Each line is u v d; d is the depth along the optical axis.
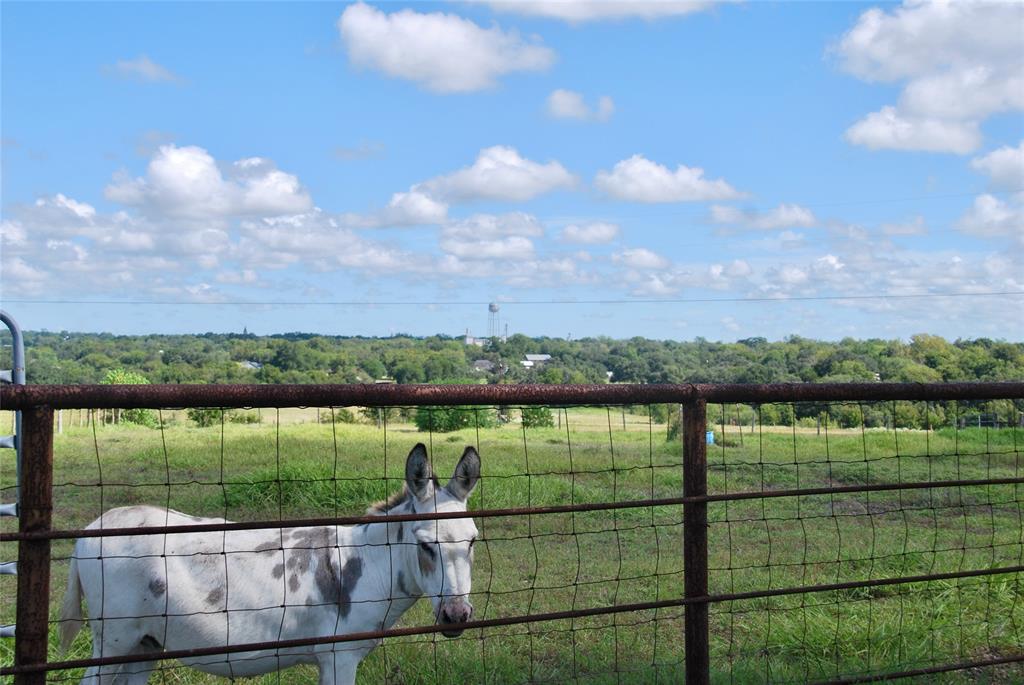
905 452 18.33
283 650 3.66
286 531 3.81
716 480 13.59
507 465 15.28
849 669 4.70
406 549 3.77
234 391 2.55
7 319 3.52
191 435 22.33
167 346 88.69
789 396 3.26
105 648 3.54
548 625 5.59
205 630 3.57
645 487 12.69
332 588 3.71
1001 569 3.75
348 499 10.48
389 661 4.80
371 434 25.03
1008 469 15.29
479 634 5.32
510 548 8.34
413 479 3.70
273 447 18.28
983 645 5.21
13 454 15.77
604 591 6.69
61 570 6.73
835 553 8.02
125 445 18.50
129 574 3.53
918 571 7.13
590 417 35.28
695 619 3.22
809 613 5.71
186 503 10.34
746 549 8.35
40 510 2.47
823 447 20.12
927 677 4.53
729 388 3.16
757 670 4.59
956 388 3.49
